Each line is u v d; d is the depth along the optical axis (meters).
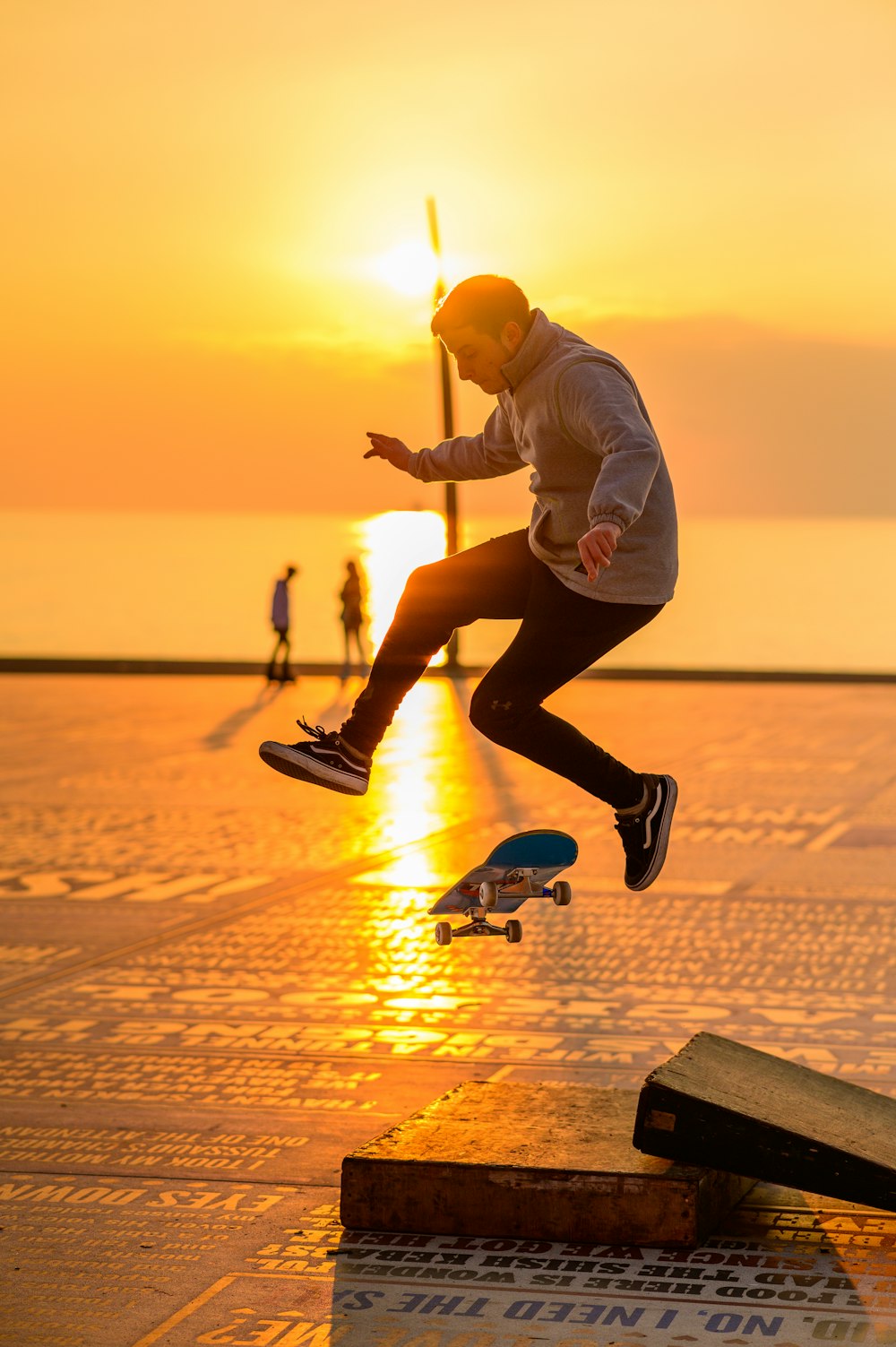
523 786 16.69
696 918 10.32
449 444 4.50
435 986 8.57
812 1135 5.00
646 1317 4.53
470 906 4.29
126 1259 4.98
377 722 4.10
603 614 3.94
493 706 4.07
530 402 3.95
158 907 10.67
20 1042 7.49
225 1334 4.44
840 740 20.66
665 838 4.33
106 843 13.15
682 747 19.77
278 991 8.46
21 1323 4.51
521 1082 6.32
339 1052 7.32
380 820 14.39
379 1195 5.21
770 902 10.82
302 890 11.25
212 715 23.50
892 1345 4.35
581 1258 4.97
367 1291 4.72
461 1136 5.43
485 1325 4.48
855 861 12.37
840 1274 4.83
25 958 9.21
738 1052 5.75
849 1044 7.41
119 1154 5.95
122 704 25.27
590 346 3.97
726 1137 5.03
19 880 11.61
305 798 15.76
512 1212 5.12
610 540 3.56
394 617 4.13
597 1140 5.40
